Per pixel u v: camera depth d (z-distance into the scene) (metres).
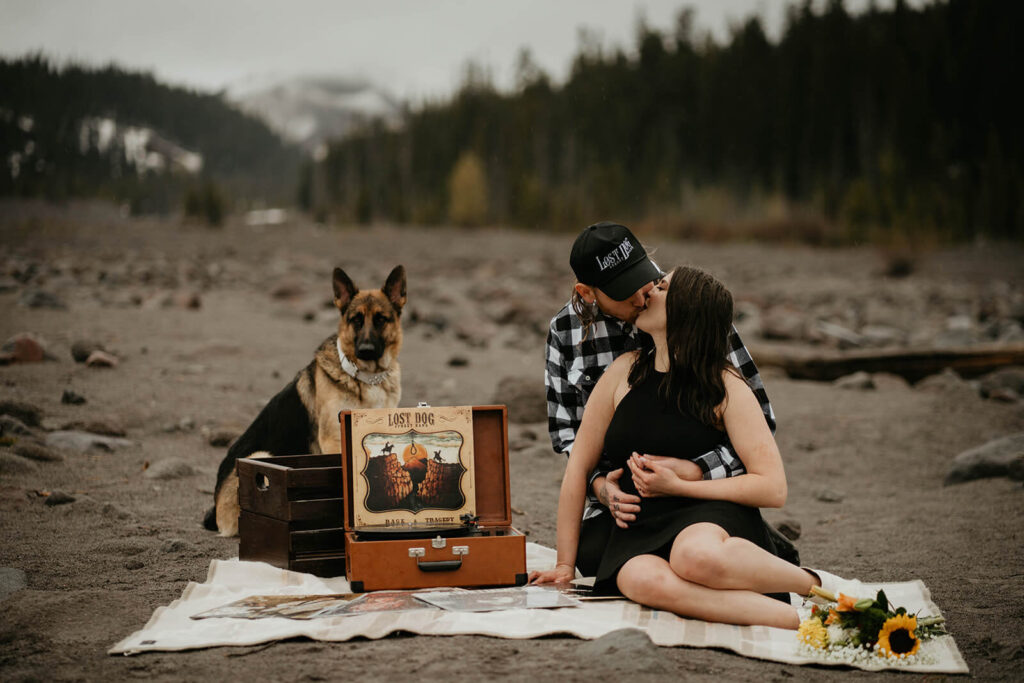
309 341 11.80
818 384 10.79
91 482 5.52
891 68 69.62
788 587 3.27
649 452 3.53
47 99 152.50
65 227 40.19
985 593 3.97
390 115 136.00
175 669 2.73
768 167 69.81
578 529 3.79
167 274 19.19
